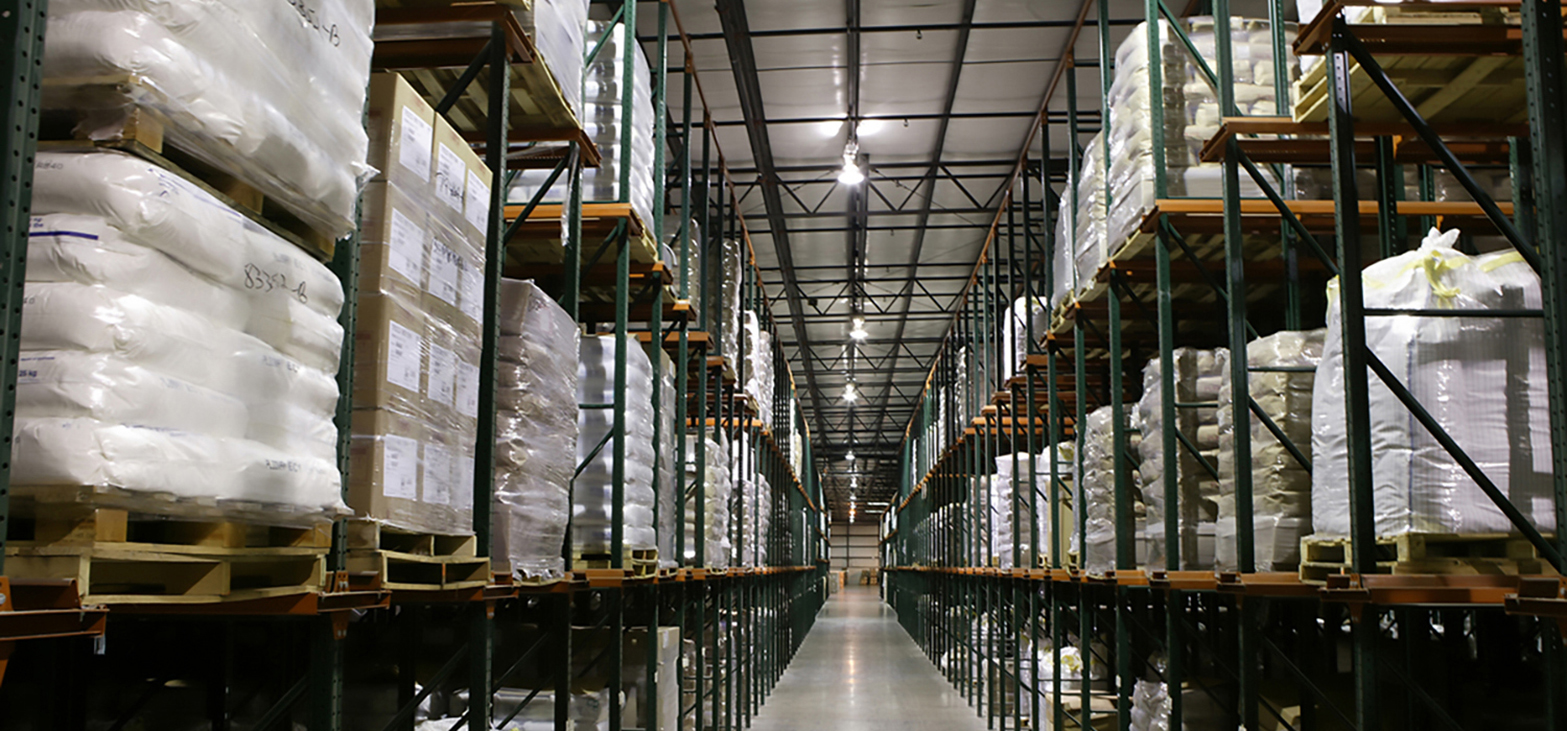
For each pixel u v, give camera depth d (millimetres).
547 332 4625
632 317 8617
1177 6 10039
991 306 17094
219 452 2143
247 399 2293
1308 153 5020
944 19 12133
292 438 2492
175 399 2025
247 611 2645
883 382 33344
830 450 44594
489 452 4051
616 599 6199
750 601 13250
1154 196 5879
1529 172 4570
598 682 6477
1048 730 9672
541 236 6090
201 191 2168
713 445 10000
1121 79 6551
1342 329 3689
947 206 18219
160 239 2020
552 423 4707
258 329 2377
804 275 22203
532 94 4875
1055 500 9016
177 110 2062
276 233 2529
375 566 3023
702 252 9633
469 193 3811
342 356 2947
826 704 13609
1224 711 6270
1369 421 3783
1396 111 4469
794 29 12320
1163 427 5758
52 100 1989
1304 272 6660
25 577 1862
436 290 3494
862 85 13805
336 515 2719
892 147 15844
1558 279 2920
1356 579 3547
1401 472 3666
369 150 3191
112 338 1889
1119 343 6867
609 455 6129
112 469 1844
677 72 13320
